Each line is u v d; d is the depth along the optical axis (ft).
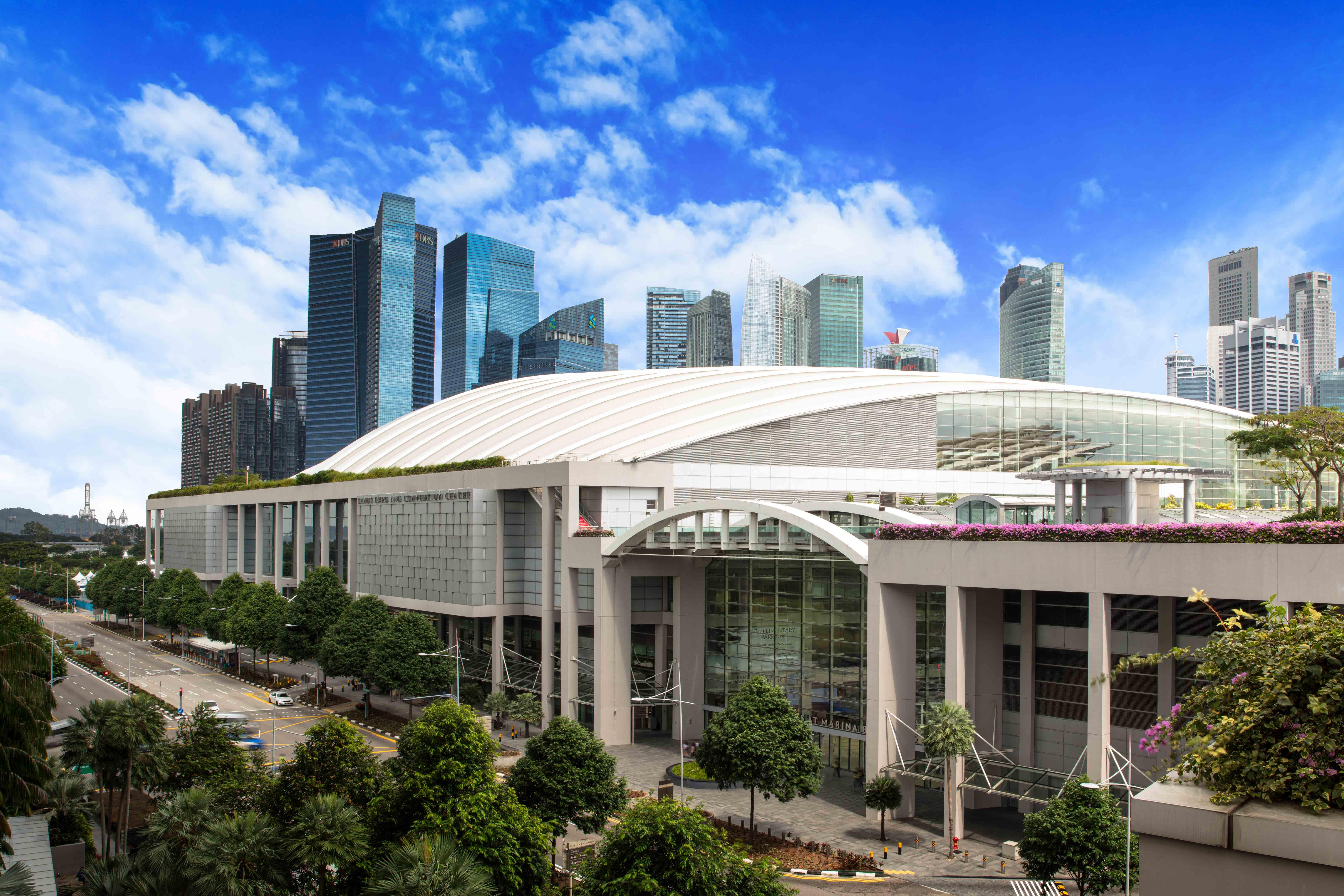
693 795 219.00
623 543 261.65
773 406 331.16
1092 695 165.58
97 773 175.42
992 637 200.85
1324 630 44.83
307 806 136.15
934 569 188.75
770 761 180.14
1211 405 362.33
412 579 357.61
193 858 126.82
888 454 321.11
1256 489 366.02
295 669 420.77
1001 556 179.01
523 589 323.78
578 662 283.59
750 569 262.88
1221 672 49.03
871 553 199.82
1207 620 168.55
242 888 124.57
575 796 167.73
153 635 555.69
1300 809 39.45
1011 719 200.13
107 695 356.59
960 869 168.55
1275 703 43.29
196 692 363.97
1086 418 344.69
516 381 504.84
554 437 339.57
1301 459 245.04
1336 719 40.88
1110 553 164.86
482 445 374.63
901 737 200.03
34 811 173.78
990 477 331.77
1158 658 54.34
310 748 161.38
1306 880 36.68
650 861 118.93
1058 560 171.42
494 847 132.36
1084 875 141.38
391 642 299.38
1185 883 40.19
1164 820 40.83
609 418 348.59
